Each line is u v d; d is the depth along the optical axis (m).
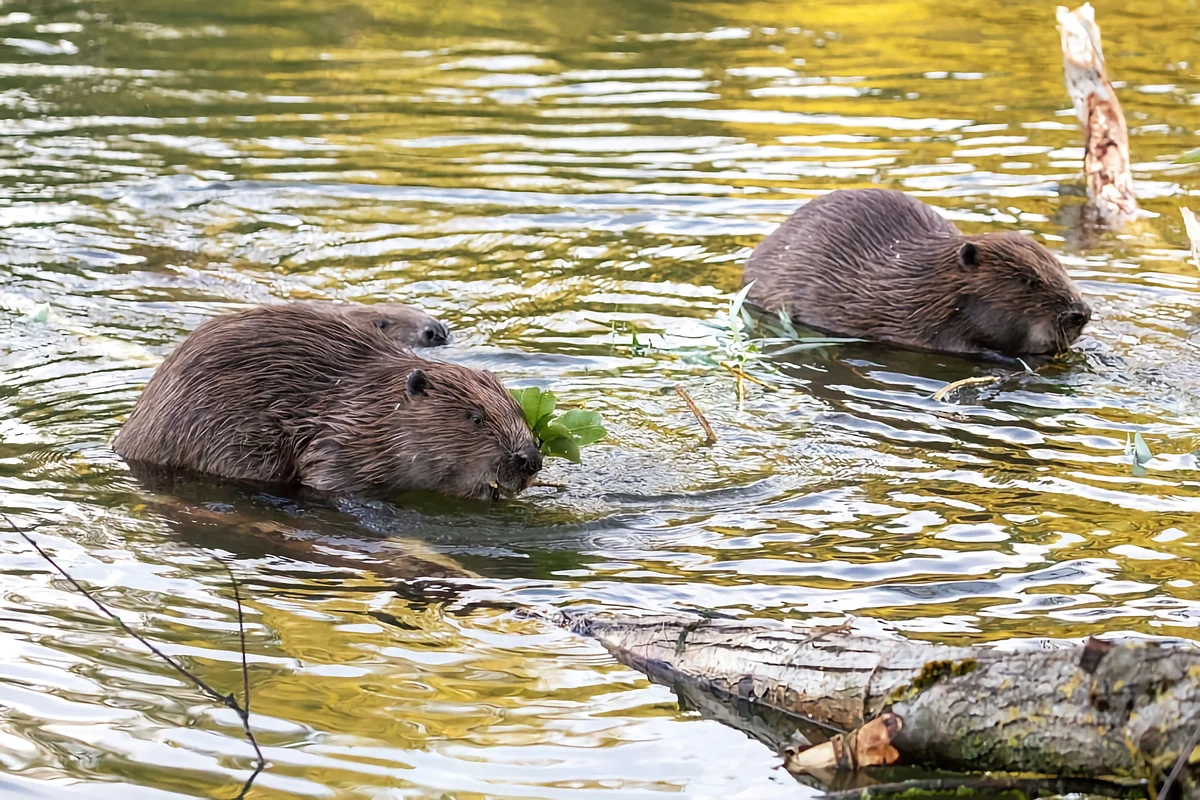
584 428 10.55
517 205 17.42
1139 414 11.62
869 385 12.42
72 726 7.12
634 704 7.37
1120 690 5.95
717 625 7.62
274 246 16.06
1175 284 14.75
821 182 18.22
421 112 21.30
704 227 16.72
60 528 9.53
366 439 10.52
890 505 9.91
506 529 9.73
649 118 21.00
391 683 7.61
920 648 6.77
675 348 12.23
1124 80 22.73
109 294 14.45
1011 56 24.31
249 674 7.69
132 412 10.98
